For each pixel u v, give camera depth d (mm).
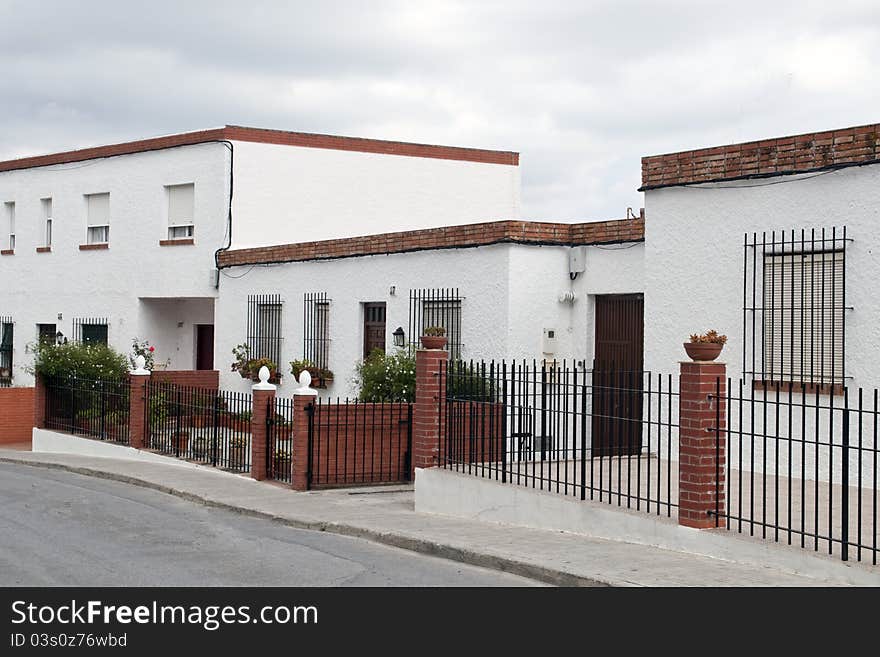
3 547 11148
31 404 27219
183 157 25656
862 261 11906
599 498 11195
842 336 12086
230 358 24141
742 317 13242
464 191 28500
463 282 17875
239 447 17953
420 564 10250
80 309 28812
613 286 16688
